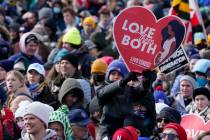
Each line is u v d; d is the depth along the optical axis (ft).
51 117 82.33
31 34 116.26
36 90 97.50
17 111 86.48
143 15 90.94
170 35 91.50
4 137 84.12
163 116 89.40
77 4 174.09
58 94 97.76
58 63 103.91
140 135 86.43
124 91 86.48
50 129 80.28
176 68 98.89
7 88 97.76
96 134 90.79
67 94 93.45
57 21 158.81
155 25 91.04
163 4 164.35
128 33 90.89
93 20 145.07
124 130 79.10
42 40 130.82
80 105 93.71
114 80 94.58
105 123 86.89
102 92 86.43
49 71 110.52
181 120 90.79
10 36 134.51
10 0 168.14
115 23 90.89
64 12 150.20
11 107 93.71
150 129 87.20
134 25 90.94
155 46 91.15
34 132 78.18
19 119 86.28
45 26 145.48
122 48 90.94
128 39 90.89
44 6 169.17
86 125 85.92
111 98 86.58
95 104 92.02
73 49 118.83
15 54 121.60
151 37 91.15
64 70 102.83
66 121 82.58
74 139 85.76
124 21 90.89
